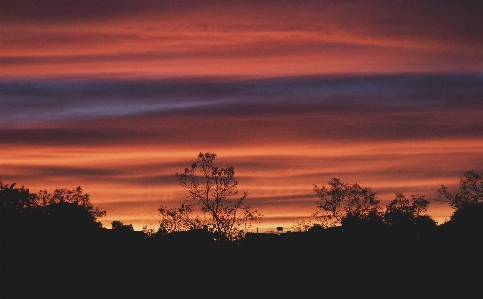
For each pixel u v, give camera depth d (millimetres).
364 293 52312
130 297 48594
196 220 55031
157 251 52250
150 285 49750
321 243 55125
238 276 52000
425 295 51625
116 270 49812
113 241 52312
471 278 52125
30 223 49531
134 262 50562
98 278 48812
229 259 52375
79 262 49094
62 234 50656
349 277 53000
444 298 51062
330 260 53844
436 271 52906
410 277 52906
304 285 52406
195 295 50312
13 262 46812
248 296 51094
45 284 46812
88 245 51344
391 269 53375
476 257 52906
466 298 50844
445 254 54125
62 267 48344
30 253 47969
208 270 51500
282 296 51438
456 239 55156
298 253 54250
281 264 53188
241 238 54750
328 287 52469
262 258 53281
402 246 54906
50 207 53031
